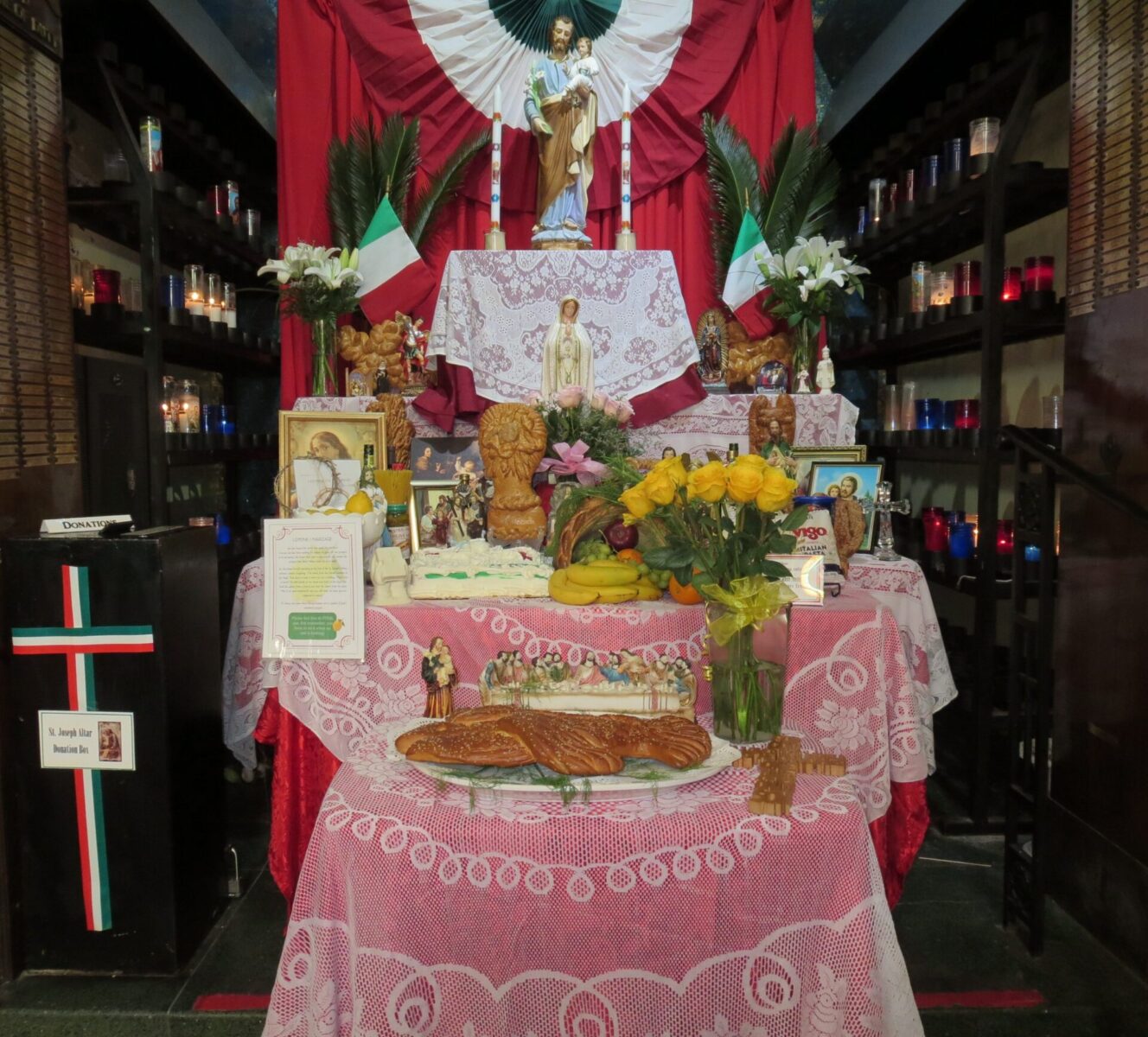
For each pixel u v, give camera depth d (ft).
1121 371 7.68
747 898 4.67
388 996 4.63
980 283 10.55
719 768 5.19
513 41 12.69
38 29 7.98
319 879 4.77
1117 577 7.64
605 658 6.31
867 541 8.89
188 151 12.07
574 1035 4.68
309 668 6.60
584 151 11.50
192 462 11.10
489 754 5.09
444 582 6.92
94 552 6.77
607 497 6.95
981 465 10.00
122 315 10.08
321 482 7.55
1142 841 7.18
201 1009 6.50
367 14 12.44
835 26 13.79
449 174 12.46
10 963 6.88
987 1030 6.51
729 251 12.25
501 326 9.79
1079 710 8.22
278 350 14.47
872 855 4.86
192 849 7.25
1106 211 7.97
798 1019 4.70
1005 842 7.84
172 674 6.94
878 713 6.47
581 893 4.62
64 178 8.47
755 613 5.59
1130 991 6.84
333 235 12.52
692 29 12.57
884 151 13.12
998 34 10.68
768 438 8.46
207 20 11.82
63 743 6.84
